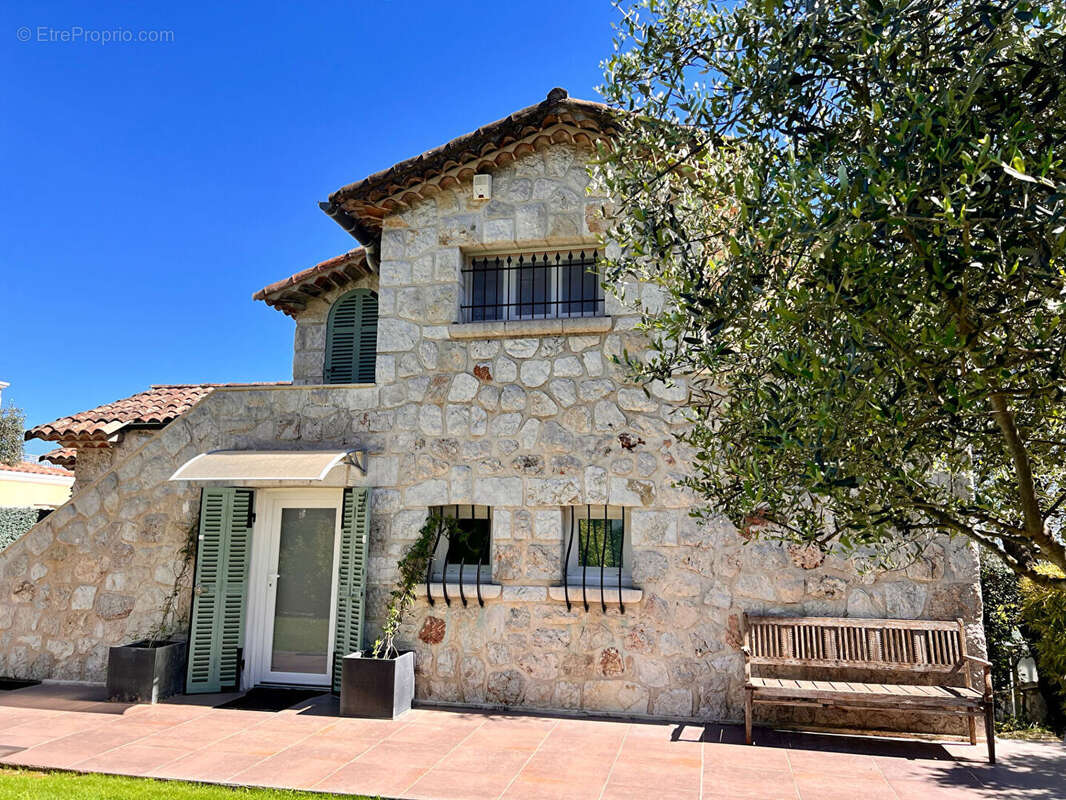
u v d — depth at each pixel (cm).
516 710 982
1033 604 930
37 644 1148
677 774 738
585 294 1088
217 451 1096
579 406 1025
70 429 1200
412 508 1061
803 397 346
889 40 342
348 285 1353
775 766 764
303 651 1117
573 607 985
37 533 1177
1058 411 412
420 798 675
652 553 973
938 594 892
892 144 318
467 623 1018
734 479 474
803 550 934
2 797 649
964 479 530
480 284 1130
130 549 1144
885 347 322
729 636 938
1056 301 304
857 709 900
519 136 1055
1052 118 327
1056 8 336
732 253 402
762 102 396
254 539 1145
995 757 800
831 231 308
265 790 692
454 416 1065
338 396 1116
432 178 1098
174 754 798
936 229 297
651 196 500
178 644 1079
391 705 947
